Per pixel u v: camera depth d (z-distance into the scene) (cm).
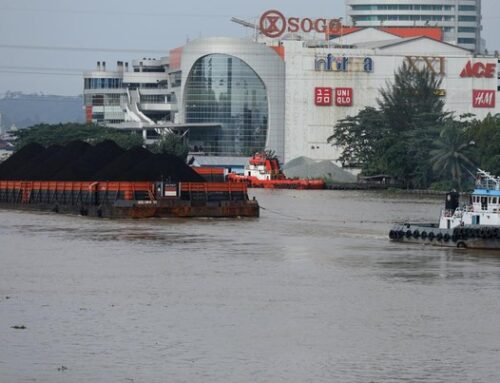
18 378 11194
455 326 13288
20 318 13562
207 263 18112
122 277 16588
